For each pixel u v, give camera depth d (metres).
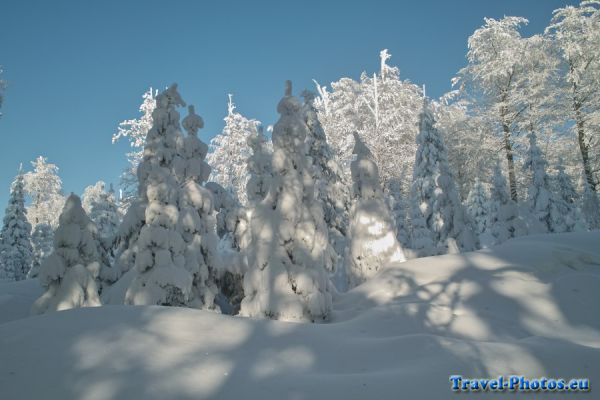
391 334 6.41
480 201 32.72
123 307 5.74
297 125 9.55
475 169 31.75
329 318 8.36
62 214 11.00
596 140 24.94
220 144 42.12
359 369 4.43
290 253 8.64
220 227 16.64
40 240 37.94
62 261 10.72
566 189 22.31
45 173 54.50
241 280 12.52
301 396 3.63
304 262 8.44
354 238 11.29
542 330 6.64
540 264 8.97
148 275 9.91
